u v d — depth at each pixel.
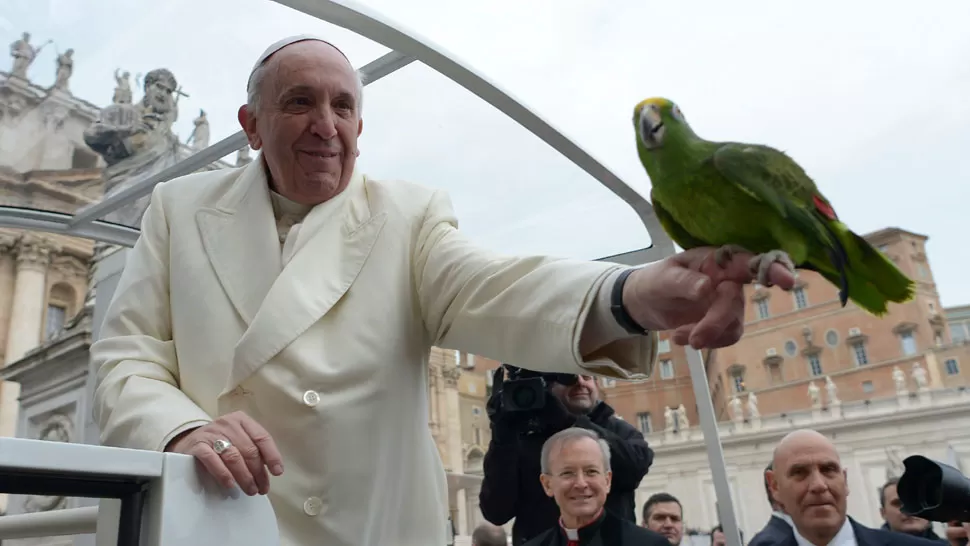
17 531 1.12
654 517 4.21
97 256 5.07
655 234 3.84
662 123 0.90
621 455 3.11
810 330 27.95
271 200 1.58
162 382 1.30
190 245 1.52
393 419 1.38
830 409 24.66
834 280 0.85
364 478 1.30
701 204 0.86
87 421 4.96
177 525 0.79
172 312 1.49
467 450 20.62
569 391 3.20
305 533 1.24
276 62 1.46
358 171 1.70
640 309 1.01
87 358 8.02
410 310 1.49
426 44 2.64
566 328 1.12
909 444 23.47
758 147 0.83
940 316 25.95
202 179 1.68
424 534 1.38
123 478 0.76
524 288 1.25
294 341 1.33
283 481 1.25
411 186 1.67
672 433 18.84
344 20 2.50
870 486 23.44
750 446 25.08
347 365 1.34
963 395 23.33
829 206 0.83
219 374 1.36
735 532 3.73
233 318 1.41
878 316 0.83
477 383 21.78
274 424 1.29
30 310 20.27
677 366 19.36
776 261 0.75
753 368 28.59
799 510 2.87
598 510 2.72
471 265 1.41
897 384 24.30
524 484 3.12
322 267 1.43
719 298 0.84
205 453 0.86
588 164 3.35
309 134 1.45
